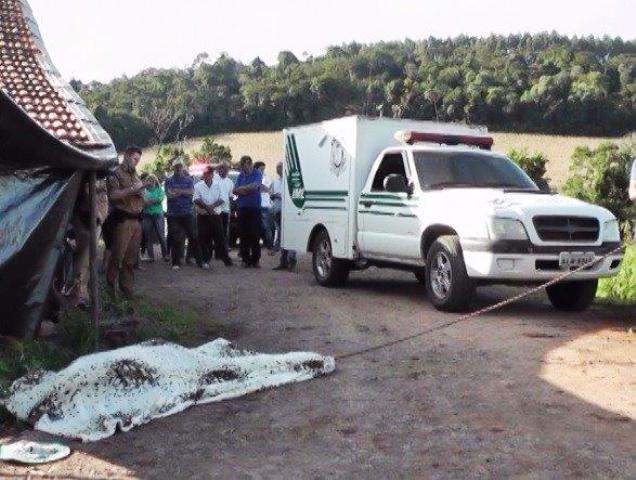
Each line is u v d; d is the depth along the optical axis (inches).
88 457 211.6
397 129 522.6
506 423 232.8
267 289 540.7
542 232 407.2
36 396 243.0
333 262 540.4
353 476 195.8
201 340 361.1
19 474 199.2
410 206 463.8
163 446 219.9
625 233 1371.8
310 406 254.4
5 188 310.2
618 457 203.6
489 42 5984.3
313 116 4141.2
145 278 605.0
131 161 437.4
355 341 354.9
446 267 432.1
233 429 233.5
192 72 4886.8
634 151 1461.6
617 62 4512.8
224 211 724.0
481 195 434.9
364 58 4845.0
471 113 3934.5
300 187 581.0
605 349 331.0
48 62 522.3
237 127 4087.1
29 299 311.1
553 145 3373.5
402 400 259.4
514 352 325.7
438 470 197.9
